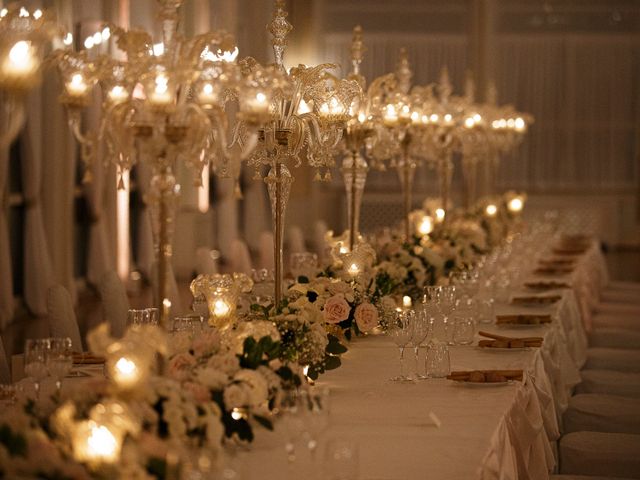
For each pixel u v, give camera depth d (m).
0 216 8.66
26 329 8.78
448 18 17.73
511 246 8.51
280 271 4.28
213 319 3.93
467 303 4.98
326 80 4.72
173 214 2.99
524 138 17.97
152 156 2.99
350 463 2.30
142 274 12.33
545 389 4.29
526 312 5.64
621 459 4.11
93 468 2.14
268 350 2.92
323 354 3.49
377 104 5.43
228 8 14.27
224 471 2.01
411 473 2.69
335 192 18.12
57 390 2.62
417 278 5.51
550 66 17.89
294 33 17.16
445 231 7.40
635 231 18.02
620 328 7.86
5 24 3.06
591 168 17.98
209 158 3.32
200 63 3.23
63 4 8.76
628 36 17.80
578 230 17.95
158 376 2.79
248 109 3.09
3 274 8.75
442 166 8.03
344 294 4.18
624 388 5.48
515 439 3.41
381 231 7.30
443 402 3.41
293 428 2.42
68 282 10.00
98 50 9.09
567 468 4.20
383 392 3.55
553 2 17.83
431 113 7.10
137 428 2.26
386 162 17.78
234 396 2.66
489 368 4.02
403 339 3.73
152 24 10.95
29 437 2.16
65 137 9.78
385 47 17.84
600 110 17.92
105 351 2.37
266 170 16.70
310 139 4.74
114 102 3.23
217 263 14.84
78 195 10.85
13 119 2.61
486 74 17.44
